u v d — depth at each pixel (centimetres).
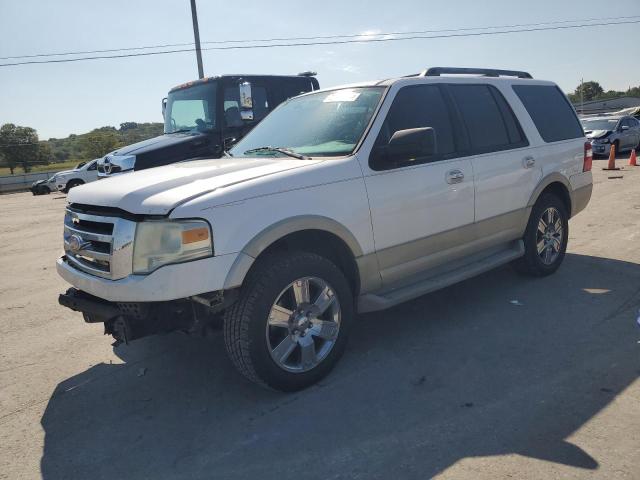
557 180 552
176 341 464
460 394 343
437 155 439
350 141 399
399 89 429
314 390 360
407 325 463
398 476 268
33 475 291
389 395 347
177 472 285
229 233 319
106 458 303
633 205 949
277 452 295
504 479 260
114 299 324
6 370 425
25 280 717
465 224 458
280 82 986
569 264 611
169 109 1003
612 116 2086
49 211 1684
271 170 358
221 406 350
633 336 412
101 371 416
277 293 338
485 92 504
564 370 365
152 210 313
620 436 288
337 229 366
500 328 444
